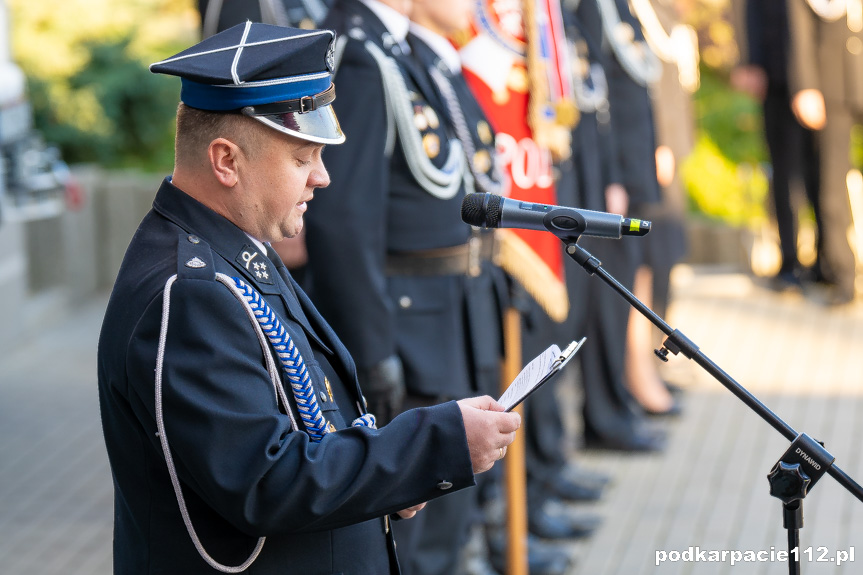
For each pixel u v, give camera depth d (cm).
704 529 1454
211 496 557
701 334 2264
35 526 1475
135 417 587
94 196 2611
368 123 989
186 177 602
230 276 587
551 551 1364
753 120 3097
